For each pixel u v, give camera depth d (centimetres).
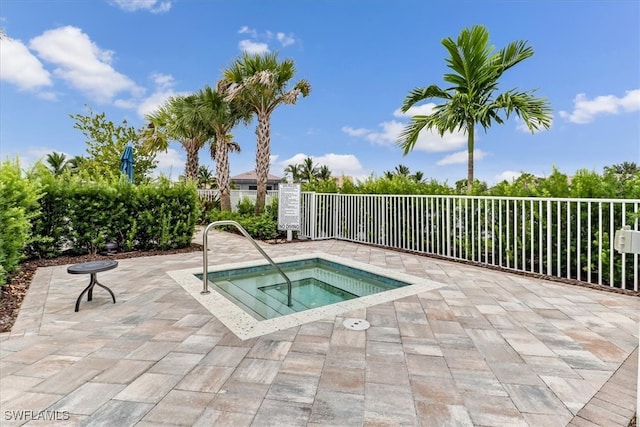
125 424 175
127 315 332
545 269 519
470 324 311
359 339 279
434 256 670
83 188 648
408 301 377
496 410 188
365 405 192
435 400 197
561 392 205
